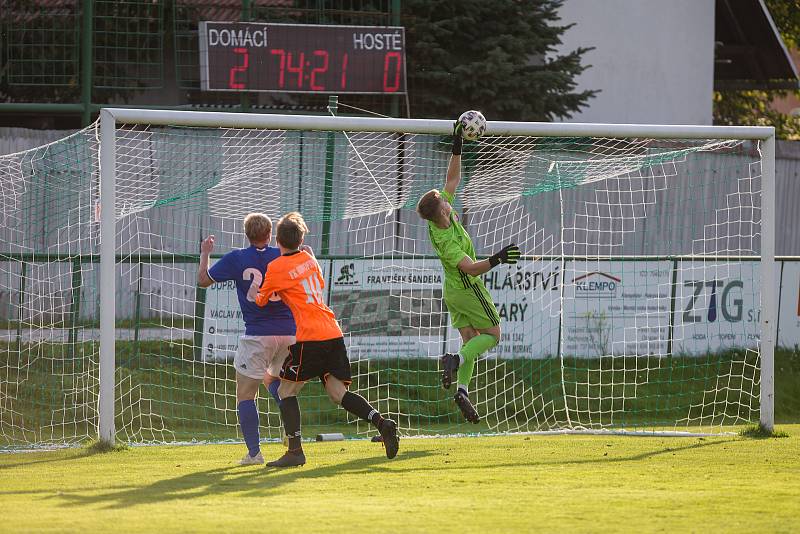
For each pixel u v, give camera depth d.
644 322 45.53
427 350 42.09
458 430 37.31
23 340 37.91
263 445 28.70
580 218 53.28
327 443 29.28
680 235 56.41
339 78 54.75
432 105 57.69
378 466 22.72
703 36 79.94
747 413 43.06
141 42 56.94
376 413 22.08
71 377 37.03
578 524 15.31
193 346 39.72
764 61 87.19
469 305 26.19
